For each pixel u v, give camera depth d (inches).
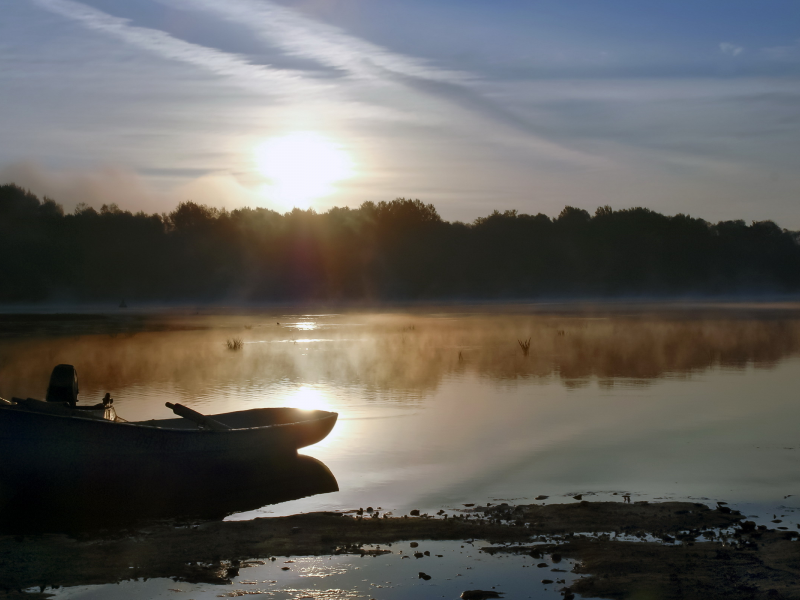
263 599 275.3
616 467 460.8
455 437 550.3
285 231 4894.2
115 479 424.2
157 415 624.4
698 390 775.7
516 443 528.1
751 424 592.4
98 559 314.8
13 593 280.1
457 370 951.0
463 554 316.2
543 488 418.3
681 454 492.7
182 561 312.5
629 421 606.2
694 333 1590.8
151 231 4650.6
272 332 1648.6
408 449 514.6
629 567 294.8
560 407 675.4
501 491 413.7
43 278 3954.2
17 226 4188.0
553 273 5201.8
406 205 5369.1
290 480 444.8
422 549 323.0
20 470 413.7
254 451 462.6
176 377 882.8
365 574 296.2
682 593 269.4
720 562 297.4
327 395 741.9
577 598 271.0
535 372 932.0
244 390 776.9
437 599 273.9
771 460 475.8
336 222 5044.3
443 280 4940.9
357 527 352.8
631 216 5625.0
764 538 327.0
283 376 887.7
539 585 283.1
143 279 4313.5
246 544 331.9
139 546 331.3
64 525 371.2
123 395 738.2
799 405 681.0
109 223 4576.8
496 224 5511.8
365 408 670.5
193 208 4977.9
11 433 409.1
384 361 1059.3
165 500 414.3
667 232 5526.6
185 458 438.3
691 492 406.3
